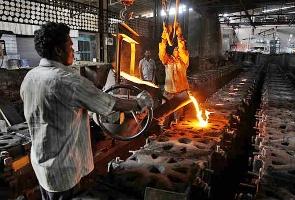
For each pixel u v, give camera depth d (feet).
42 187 6.76
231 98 21.99
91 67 19.51
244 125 21.57
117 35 10.87
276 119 14.90
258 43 116.78
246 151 19.61
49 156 5.97
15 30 31.27
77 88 5.56
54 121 5.78
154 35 41.96
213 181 11.78
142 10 50.90
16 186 10.37
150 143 11.13
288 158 9.52
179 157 9.57
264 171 8.50
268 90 26.40
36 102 5.81
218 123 14.37
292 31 112.57
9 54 30.99
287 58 79.92
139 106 6.75
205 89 37.19
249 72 51.57
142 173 8.23
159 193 6.29
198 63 57.06
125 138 7.94
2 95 18.74
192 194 7.71
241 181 15.60
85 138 6.48
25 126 13.48
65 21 24.11
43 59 5.97
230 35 111.86
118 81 11.43
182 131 12.88
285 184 7.75
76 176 6.26
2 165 10.07
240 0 50.55
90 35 44.47
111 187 7.64
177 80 21.65
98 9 28.71
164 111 10.45
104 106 5.90
